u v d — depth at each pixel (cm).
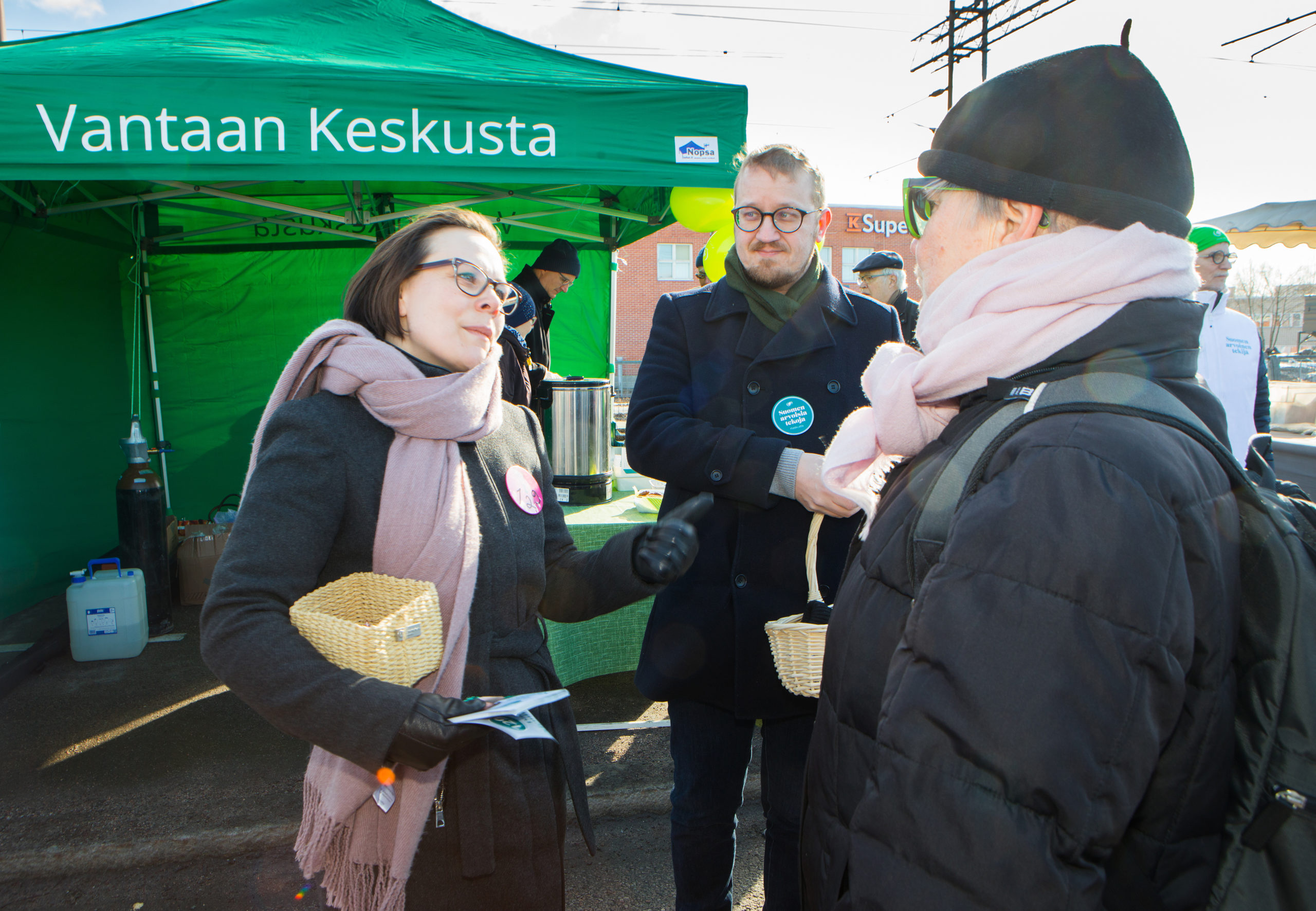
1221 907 68
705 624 171
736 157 302
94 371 485
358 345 119
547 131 289
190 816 241
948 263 88
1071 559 60
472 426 122
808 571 157
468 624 116
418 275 124
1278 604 68
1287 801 66
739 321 180
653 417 176
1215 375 347
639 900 222
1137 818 68
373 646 101
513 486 133
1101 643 59
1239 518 70
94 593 363
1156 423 67
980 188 81
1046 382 74
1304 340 2952
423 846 116
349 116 277
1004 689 59
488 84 286
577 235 602
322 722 95
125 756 278
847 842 78
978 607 62
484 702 102
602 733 303
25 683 341
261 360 571
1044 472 64
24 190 400
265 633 99
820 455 161
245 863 229
